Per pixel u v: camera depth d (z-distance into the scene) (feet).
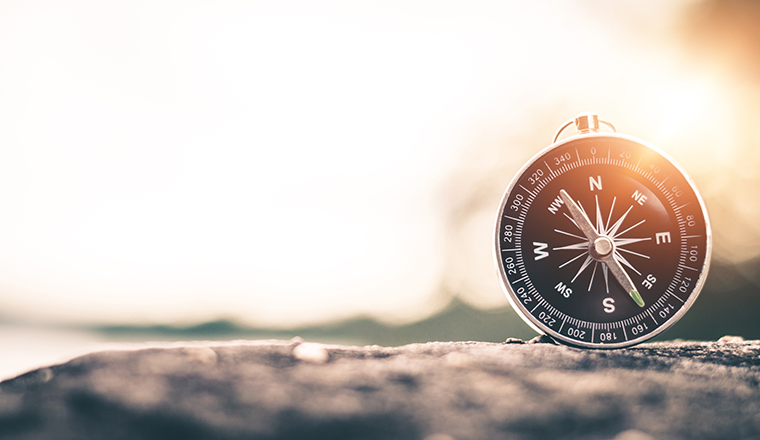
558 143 0.79
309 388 0.64
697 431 0.61
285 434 0.60
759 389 0.66
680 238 0.78
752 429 0.61
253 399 0.62
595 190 0.78
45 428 0.59
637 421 0.62
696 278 0.77
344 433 0.60
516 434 0.61
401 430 0.61
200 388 0.63
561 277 0.78
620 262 0.78
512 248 0.79
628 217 0.78
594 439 0.60
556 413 0.62
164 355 0.66
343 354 0.71
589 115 0.81
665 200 0.78
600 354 0.73
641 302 0.77
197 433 0.59
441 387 0.65
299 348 0.71
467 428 0.61
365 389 0.64
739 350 0.76
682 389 0.66
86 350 0.67
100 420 0.60
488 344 0.76
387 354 0.71
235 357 0.68
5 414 0.60
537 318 0.78
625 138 0.79
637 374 0.68
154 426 0.60
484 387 0.65
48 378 0.63
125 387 0.62
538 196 0.79
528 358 0.71
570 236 0.78
